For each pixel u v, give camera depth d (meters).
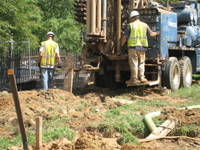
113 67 10.73
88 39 10.13
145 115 6.06
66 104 7.78
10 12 19.83
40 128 3.88
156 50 9.73
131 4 9.88
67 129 5.64
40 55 9.62
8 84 12.71
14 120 6.12
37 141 3.86
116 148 4.65
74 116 6.47
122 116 6.42
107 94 9.74
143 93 9.37
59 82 14.36
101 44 10.10
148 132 5.70
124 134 5.37
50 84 10.04
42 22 30.44
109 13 9.95
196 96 9.18
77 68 9.80
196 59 12.72
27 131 5.52
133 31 8.81
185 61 11.31
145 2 9.88
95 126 5.75
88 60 10.53
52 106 7.45
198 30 13.18
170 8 11.75
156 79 10.09
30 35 22.25
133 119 6.12
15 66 12.67
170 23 10.52
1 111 6.85
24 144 3.69
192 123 5.78
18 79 12.52
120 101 8.34
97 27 9.54
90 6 9.27
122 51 9.96
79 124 6.07
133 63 8.91
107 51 10.04
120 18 9.59
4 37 19.62
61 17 33.38
